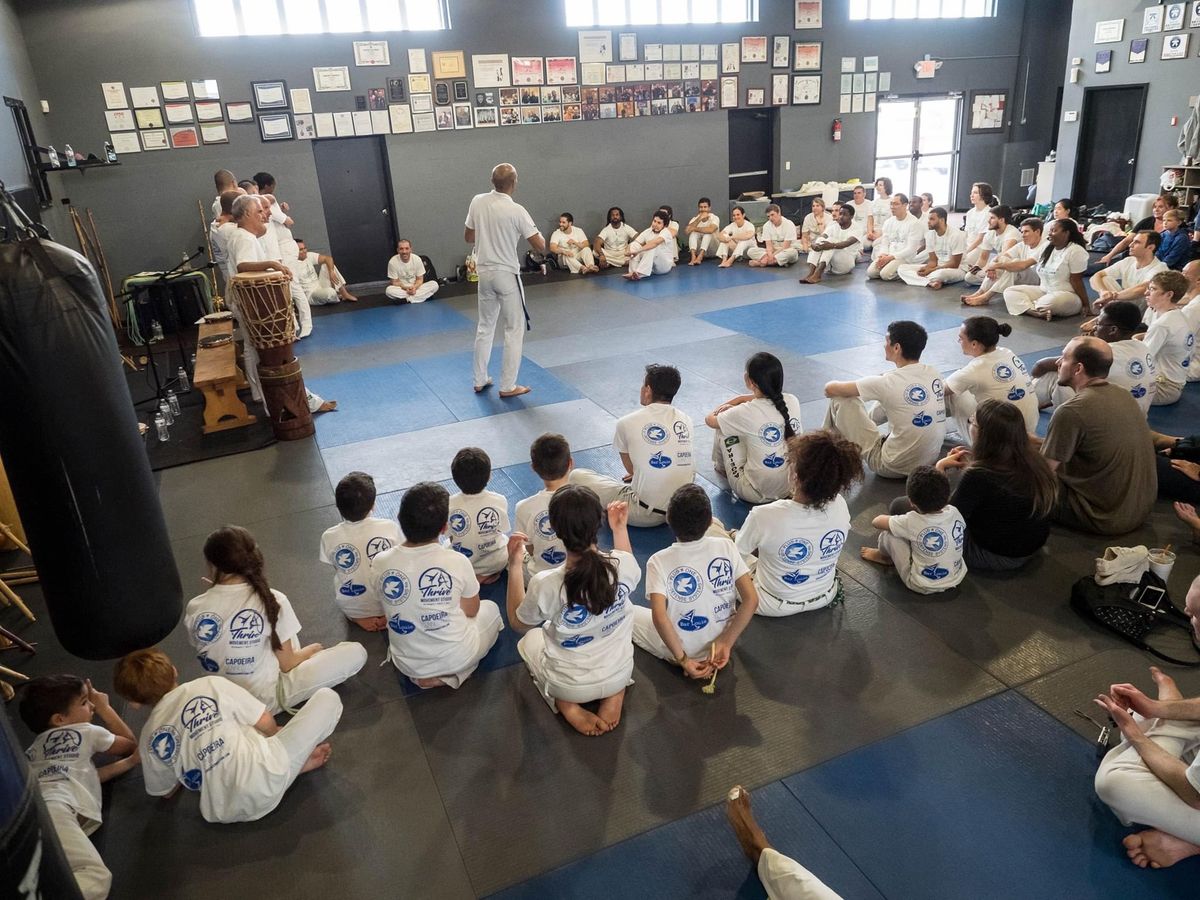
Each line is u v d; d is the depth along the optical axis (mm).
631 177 12156
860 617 3379
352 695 3072
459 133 11031
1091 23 11969
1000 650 3135
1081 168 12680
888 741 2709
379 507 4605
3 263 2244
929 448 4426
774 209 11172
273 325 5438
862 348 7129
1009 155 14688
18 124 7867
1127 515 3791
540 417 5891
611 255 11773
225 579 2795
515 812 2510
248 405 6484
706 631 2945
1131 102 11844
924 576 3459
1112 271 7402
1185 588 3451
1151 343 5211
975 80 13992
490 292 6195
